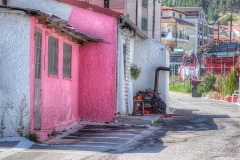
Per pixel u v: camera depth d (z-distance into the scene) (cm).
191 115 2878
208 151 1356
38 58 1584
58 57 1823
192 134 1795
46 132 1608
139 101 2459
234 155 1291
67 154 1239
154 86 2773
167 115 2736
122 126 2028
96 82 2152
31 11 1468
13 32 1498
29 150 1303
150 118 2220
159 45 2806
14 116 1494
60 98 1853
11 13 1491
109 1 6009
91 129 1908
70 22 2159
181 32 10581
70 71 2019
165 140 1591
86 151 1301
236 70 5169
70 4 2156
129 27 2380
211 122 2380
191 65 7888
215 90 5756
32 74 1520
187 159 1209
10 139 1459
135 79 2652
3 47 1497
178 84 7238
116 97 2158
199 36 11850
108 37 2144
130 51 2581
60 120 1852
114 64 2144
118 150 1336
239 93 4550
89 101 2153
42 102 1627
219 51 7306
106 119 2136
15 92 1496
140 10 6525
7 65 1497
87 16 2155
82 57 2164
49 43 1712
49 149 1330
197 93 5828
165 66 2806
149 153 1292
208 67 7225
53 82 1758
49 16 1505
